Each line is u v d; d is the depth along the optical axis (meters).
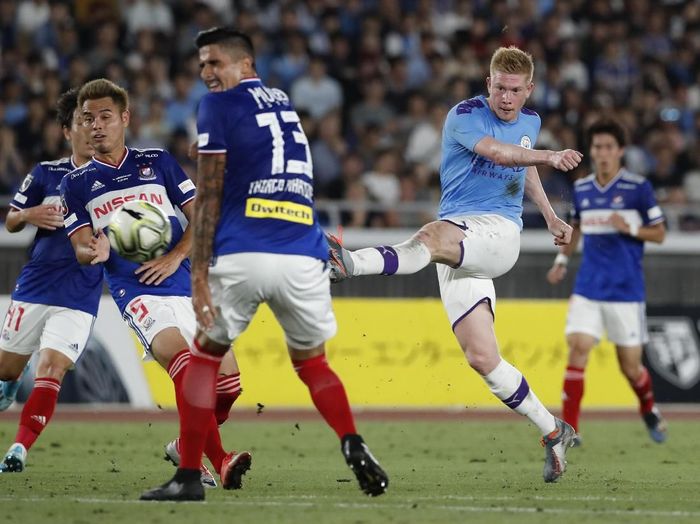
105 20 66.12
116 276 26.08
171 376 25.09
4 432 39.44
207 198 20.78
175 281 26.19
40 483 26.14
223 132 20.84
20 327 28.39
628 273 38.09
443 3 73.19
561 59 70.06
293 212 21.14
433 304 50.56
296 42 66.75
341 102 65.75
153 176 26.38
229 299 21.05
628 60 71.81
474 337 26.20
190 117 63.28
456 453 34.91
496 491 25.39
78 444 36.28
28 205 28.61
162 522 19.80
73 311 28.38
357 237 52.50
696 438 40.00
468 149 25.89
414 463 32.25
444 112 64.38
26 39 65.88
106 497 23.27
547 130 63.81
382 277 51.00
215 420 25.14
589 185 38.50
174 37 66.88
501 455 34.44
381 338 49.91
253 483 26.41
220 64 21.48
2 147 57.34
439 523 20.03
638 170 64.75
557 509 22.05
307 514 20.73
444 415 47.44
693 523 20.52
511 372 26.33
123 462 31.61
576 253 52.09
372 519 20.30
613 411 49.22
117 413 46.91
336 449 35.53
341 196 58.81
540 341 50.47
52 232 28.23
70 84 61.81
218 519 20.06
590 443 38.22
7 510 21.16
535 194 27.72
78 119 28.17
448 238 25.80
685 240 52.62
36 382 28.14
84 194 26.11
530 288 51.94
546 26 71.06
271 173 21.00
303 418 45.75
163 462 31.66
